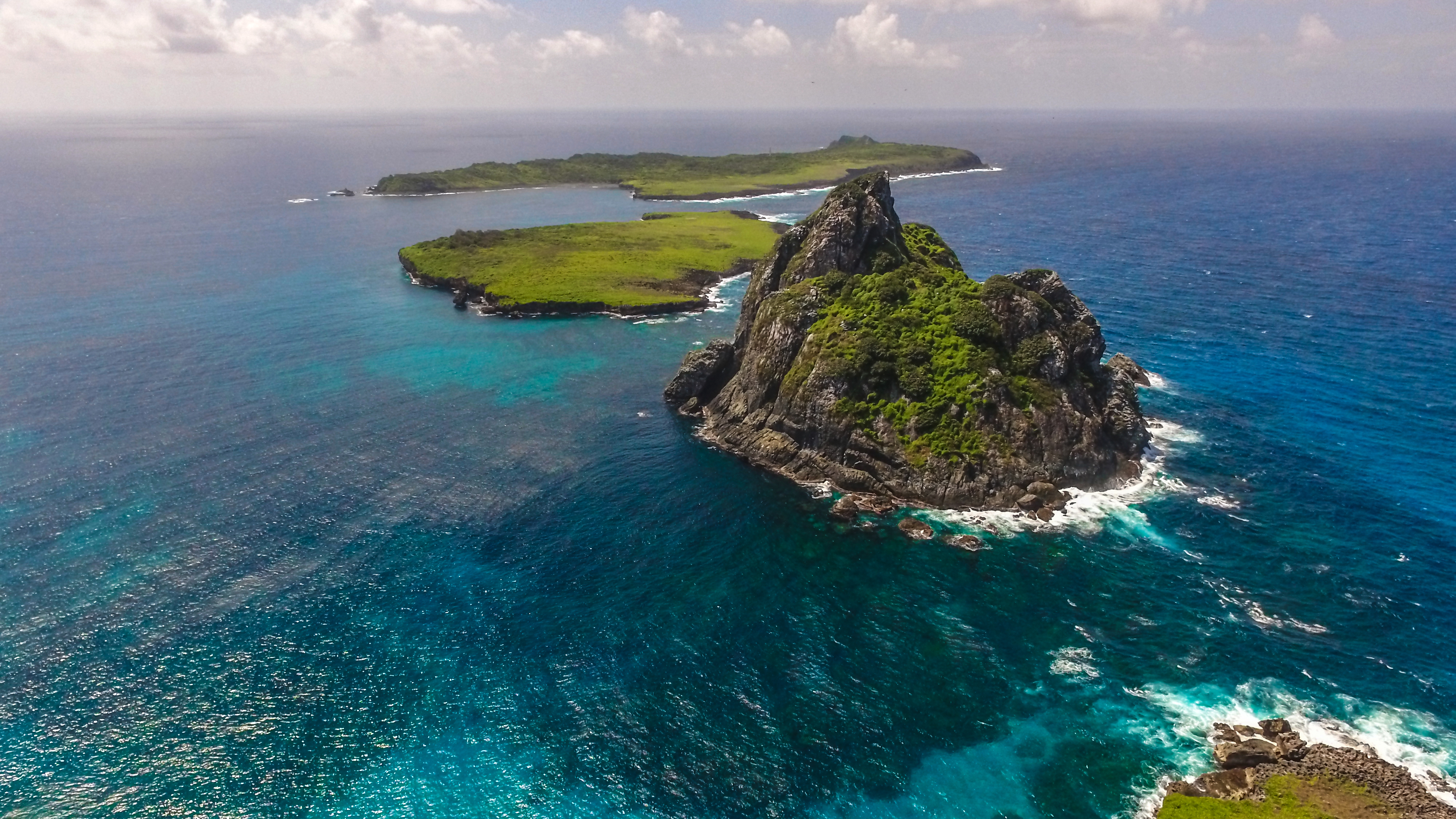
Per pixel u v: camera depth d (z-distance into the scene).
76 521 88.31
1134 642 70.00
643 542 86.94
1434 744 57.66
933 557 83.69
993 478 93.19
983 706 63.62
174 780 57.03
